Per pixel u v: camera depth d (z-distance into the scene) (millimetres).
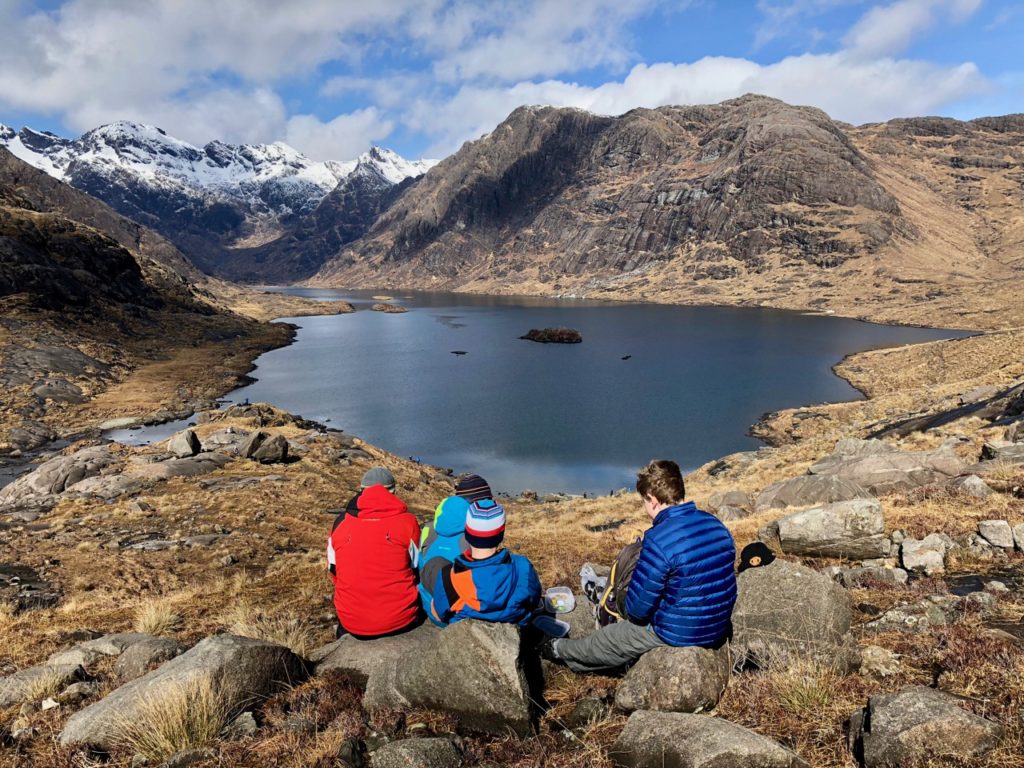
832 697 3914
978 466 14305
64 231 130125
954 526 9570
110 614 11406
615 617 4898
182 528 23438
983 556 8047
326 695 4719
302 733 4098
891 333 142000
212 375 90562
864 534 9703
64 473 30891
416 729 4156
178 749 3922
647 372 93875
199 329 130000
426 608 5480
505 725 4004
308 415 67500
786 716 3777
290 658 5105
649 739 3385
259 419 47406
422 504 30844
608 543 15750
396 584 5707
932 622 5242
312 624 8711
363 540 5676
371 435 58594
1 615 11578
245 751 3850
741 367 97375
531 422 63062
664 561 4172
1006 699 3455
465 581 4820
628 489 42094
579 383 85000
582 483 44625
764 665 4469
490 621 4812
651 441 55688
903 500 12242
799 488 16938
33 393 68688
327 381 88938
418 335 152625
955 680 3830
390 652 5445
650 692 4062
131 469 31844
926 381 72000
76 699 5348
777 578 5086
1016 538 8078
